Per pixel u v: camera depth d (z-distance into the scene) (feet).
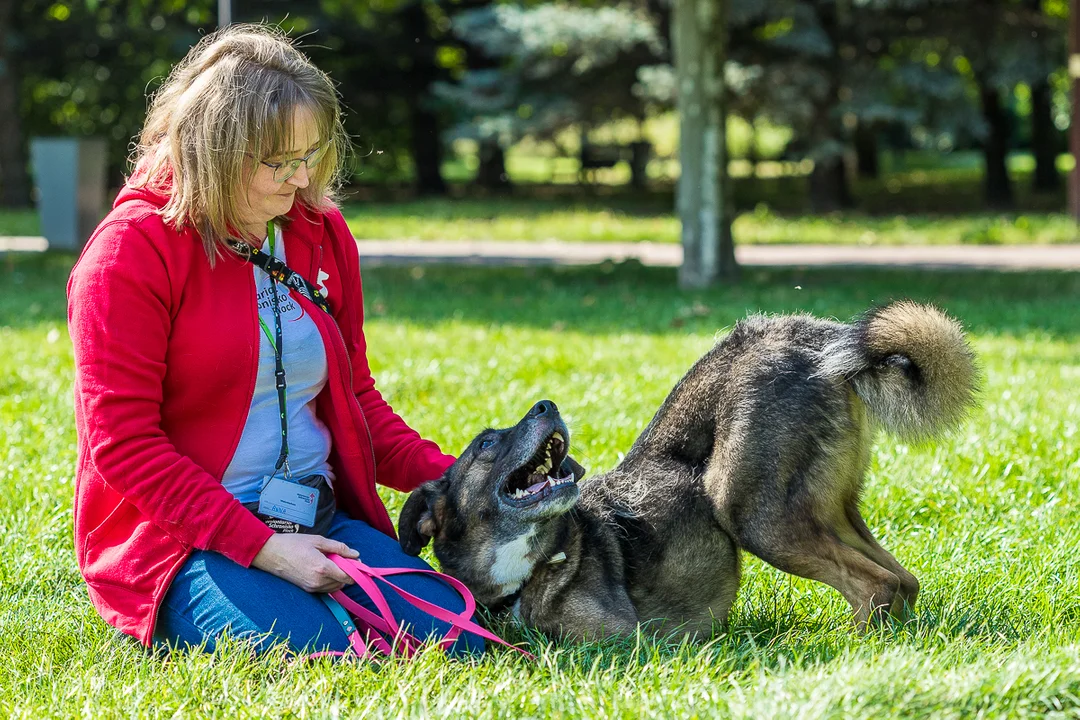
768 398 12.96
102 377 11.00
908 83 74.08
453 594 12.08
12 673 11.37
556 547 12.50
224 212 11.27
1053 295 41.29
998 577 14.01
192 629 11.37
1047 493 17.12
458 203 89.40
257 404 11.84
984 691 9.59
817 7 73.97
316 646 11.23
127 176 12.13
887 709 9.35
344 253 12.87
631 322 34.40
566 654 11.53
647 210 82.84
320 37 91.45
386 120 102.58
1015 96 100.48
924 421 13.07
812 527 12.81
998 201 84.38
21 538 15.12
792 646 11.74
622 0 77.46
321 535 12.12
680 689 10.25
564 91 80.28
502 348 28.60
